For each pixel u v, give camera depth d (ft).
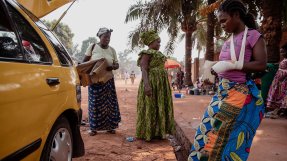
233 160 7.40
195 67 90.68
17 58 7.09
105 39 17.17
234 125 7.41
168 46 59.41
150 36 15.62
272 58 25.40
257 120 7.55
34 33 8.83
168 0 48.26
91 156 13.56
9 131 6.29
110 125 17.60
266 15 25.77
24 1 14.46
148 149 14.80
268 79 23.43
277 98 21.95
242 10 7.54
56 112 8.73
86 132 18.42
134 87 89.35
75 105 10.50
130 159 13.24
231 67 7.23
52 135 8.66
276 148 13.28
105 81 16.78
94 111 17.15
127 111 29.07
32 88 7.33
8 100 6.25
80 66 16.05
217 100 7.73
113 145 15.37
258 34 7.31
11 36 7.22
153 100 15.80
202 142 7.79
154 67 15.85
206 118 7.82
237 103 7.40
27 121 7.02
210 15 50.29
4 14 7.28
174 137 19.35
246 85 7.47
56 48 10.19
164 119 15.83
